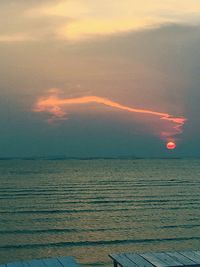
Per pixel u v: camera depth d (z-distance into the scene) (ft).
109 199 191.21
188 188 242.78
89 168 525.75
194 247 95.81
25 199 190.49
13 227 122.01
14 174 370.12
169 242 101.19
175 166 606.55
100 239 104.99
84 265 79.36
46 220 135.33
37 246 96.68
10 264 27.78
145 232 114.11
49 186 252.42
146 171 441.27
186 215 144.36
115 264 29.30
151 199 191.11
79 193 216.54
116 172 415.03
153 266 26.23
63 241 102.47
